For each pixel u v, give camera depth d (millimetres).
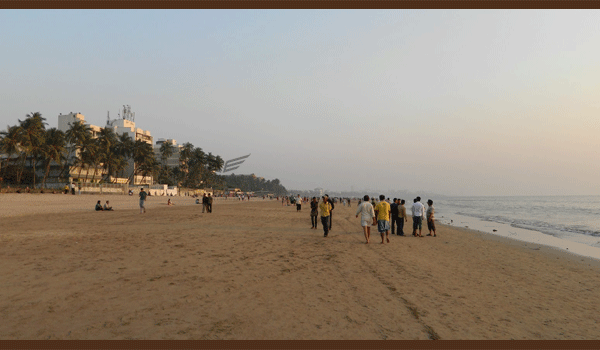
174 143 153500
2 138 67438
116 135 99375
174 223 18953
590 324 5047
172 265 7805
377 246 12406
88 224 17031
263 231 16297
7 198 41875
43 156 73312
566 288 7332
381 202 13344
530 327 4832
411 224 24516
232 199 105312
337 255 10141
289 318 4746
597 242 17422
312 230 17547
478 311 5434
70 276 6480
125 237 12258
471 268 9094
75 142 80375
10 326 4082
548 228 25484
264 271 7633
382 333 4355
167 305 5051
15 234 12383
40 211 26328
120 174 109000
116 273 6852
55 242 10602
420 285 6910
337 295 5953
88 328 4109
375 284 6836
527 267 9734
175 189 102438
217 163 151000
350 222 23922
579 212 55531
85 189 68312
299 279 7016
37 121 69375
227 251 10094
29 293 5355
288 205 60969
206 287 6105
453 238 16281
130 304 5027
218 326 4352
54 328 4074
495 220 35062
